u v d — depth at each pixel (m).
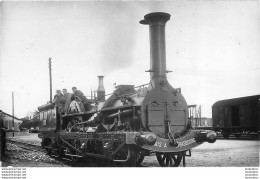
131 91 12.49
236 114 29.91
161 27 10.76
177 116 10.59
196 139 10.33
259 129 26.94
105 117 12.16
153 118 10.19
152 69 10.69
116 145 10.95
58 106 17.30
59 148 16.33
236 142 25.70
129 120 10.70
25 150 20.25
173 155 11.29
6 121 49.12
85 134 12.87
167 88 10.58
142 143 9.49
